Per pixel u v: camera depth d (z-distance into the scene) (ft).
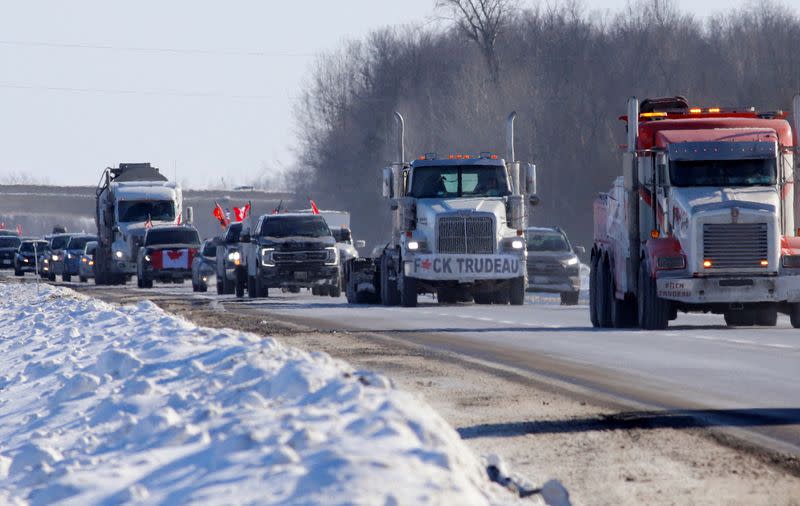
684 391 127.03
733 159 228.22
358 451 56.39
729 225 222.48
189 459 66.33
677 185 228.02
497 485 63.57
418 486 51.31
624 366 154.61
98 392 110.22
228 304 353.51
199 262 501.97
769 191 226.58
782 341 194.90
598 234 258.98
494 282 332.19
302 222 414.21
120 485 65.05
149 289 543.39
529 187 327.26
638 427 101.14
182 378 105.70
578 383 134.92
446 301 368.48
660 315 228.02
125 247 589.73
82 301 275.59
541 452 89.45
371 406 69.21
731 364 156.46
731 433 97.71
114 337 169.58
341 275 463.83
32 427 102.27
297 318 271.69
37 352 171.22
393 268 342.64
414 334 216.13
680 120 235.40
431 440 60.85
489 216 324.60
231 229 469.57
